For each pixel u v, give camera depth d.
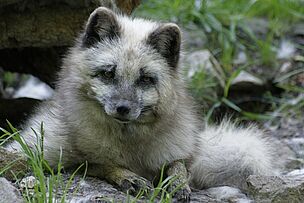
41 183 8.36
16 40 11.66
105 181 9.62
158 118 9.83
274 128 14.43
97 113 9.66
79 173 9.88
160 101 9.78
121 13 11.52
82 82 9.73
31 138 10.25
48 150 9.90
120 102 9.34
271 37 16.69
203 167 10.95
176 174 9.76
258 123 14.36
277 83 15.88
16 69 13.50
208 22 16.61
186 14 16.70
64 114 10.07
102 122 9.68
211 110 13.88
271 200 9.25
